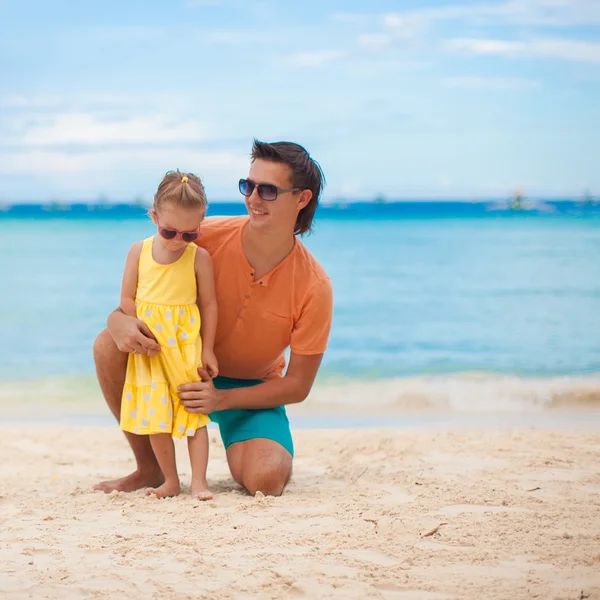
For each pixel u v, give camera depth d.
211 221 4.38
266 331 4.39
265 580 2.86
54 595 2.72
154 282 4.09
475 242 29.12
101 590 2.77
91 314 14.91
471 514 3.68
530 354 10.80
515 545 3.24
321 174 4.24
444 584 2.81
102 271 21.52
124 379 4.30
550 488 4.21
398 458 5.23
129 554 3.15
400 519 3.59
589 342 11.57
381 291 17.66
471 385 8.97
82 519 3.68
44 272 21.38
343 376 9.57
